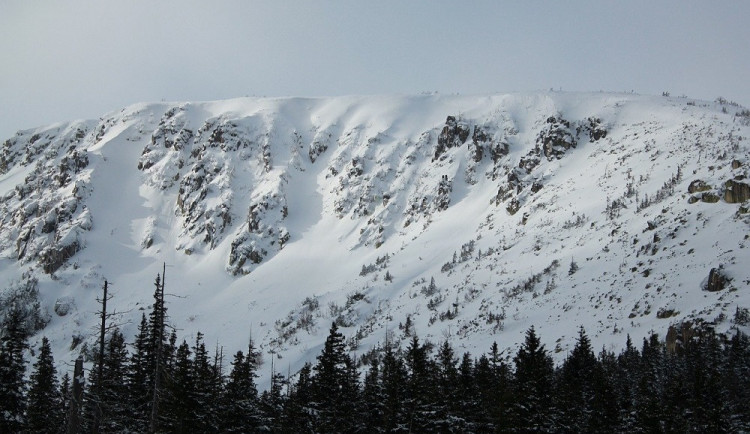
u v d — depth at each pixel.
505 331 158.62
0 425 55.34
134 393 59.09
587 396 75.31
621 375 98.56
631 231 189.50
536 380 65.94
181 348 62.75
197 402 58.94
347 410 69.50
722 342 114.06
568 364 82.50
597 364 83.75
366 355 164.38
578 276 177.38
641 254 171.88
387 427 64.12
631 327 138.38
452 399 68.12
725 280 137.12
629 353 108.31
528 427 63.44
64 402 59.78
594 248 193.12
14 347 57.59
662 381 94.94
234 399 66.75
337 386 70.31
